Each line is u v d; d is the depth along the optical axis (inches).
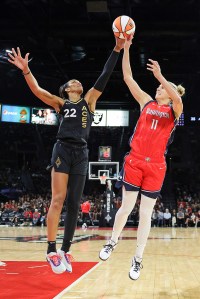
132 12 778.8
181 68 1082.7
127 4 716.0
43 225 898.1
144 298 163.8
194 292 177.8
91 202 967.0
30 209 930.7
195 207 964.0
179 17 788.0
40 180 1219.2
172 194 1200.2
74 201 166.7
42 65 1125.7
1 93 1179.9
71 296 166.1
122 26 172.2
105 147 871.1
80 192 167.8
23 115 1204.5
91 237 550.6
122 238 535.2
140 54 976.3
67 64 1085.8
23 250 364.5
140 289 183.5
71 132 166.7
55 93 1232.2
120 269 247.4
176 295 170.9
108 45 888.3
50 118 1227.9
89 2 701.9
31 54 1021.8
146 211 172.6
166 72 1107.9
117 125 1227.2
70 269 166.6
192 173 1298.0
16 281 198.7
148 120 174.1
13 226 893.2
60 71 1135.0
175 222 903.7
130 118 1230.9
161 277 219.1
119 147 1309.1
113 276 219.6
